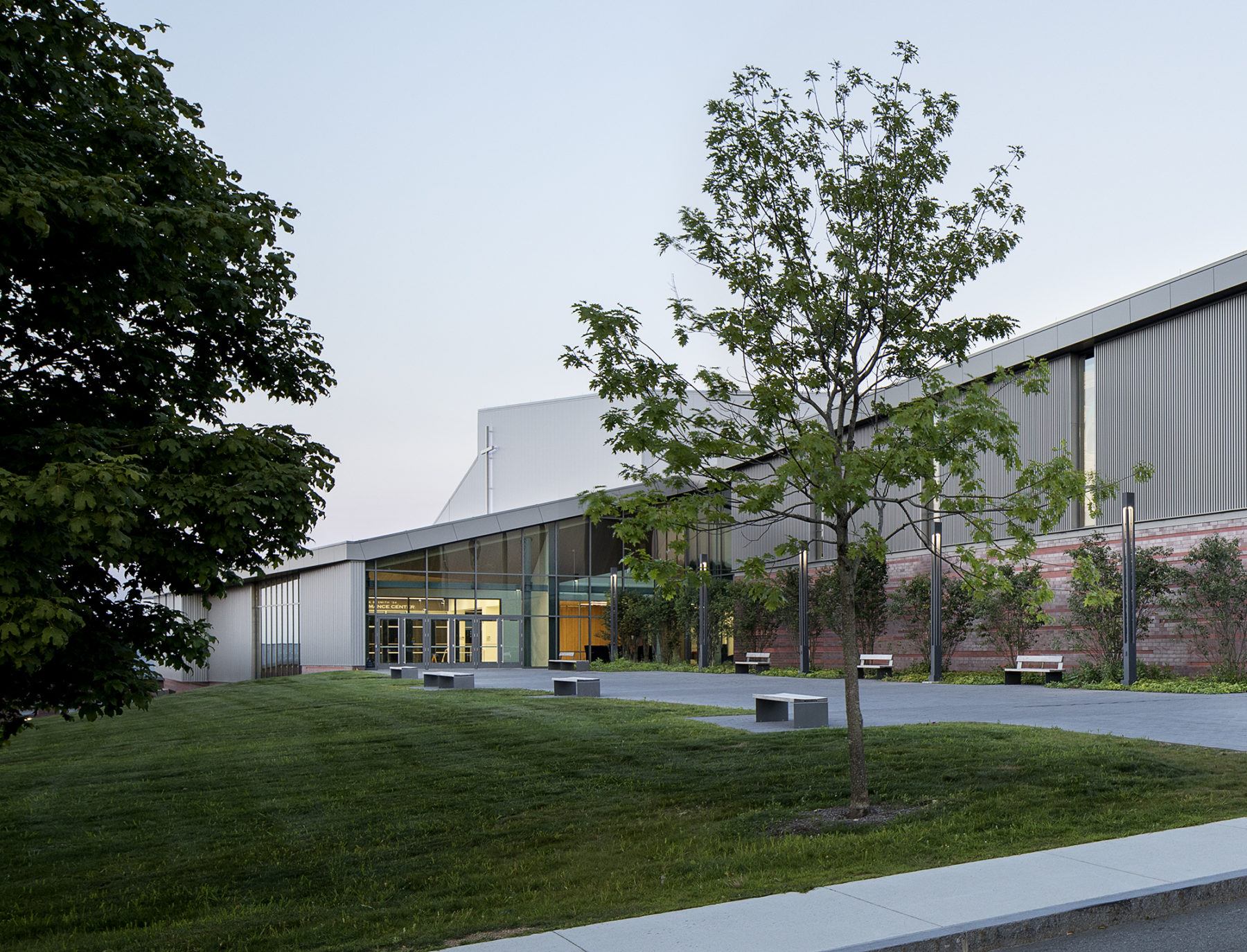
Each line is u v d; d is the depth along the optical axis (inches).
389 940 256.2
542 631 1829.5
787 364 417.1
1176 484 1038.4
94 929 303.9
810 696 646.5
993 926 231.1
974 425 353.7
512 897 299.6
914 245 416.2
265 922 291.3
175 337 408.5
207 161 411.5
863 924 234.8
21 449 321.7
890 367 422.3
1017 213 421.1
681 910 254.5
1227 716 634.2
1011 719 641.6
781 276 410.0
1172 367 1048.8
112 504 284.0
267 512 353.4
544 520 1841.8
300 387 444.8
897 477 362.6
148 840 421.1
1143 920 248.1
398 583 1732.3
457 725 738.2
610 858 339.9
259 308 415.2
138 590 382.9
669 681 1282.0
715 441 387.9
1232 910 253.4
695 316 408.5
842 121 418.3
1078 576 411.2
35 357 386.6
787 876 295.0
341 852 377.7
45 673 354.6
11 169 312.7
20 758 764.0
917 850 318.3
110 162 381.7
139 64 397.4
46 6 346.6
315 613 1790.1
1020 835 329.1
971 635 1254.9
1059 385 1173.1
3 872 382.0
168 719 960.3
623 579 1894.7
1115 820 341.1
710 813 400.2
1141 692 892.6
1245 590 896.9
